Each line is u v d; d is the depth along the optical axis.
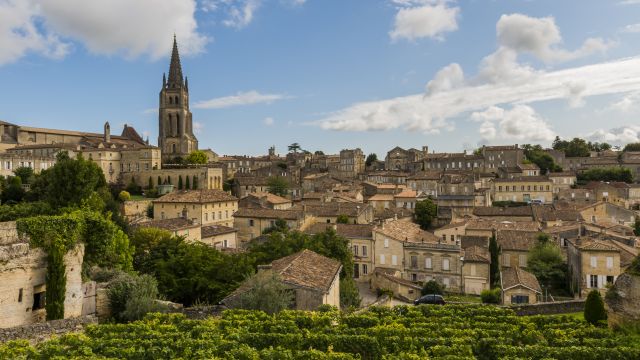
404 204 118.19
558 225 82.00
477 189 122.12
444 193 118.06
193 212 86.88
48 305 30.78
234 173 164.12
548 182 125.56
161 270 45.56
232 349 24.86
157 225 70.56
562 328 31.95
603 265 56.00
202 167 131.12
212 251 50.81
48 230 31.34
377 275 64.94
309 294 34.00
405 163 190.50
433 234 80.25
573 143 198.88
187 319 30.86
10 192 86.56
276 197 111.56
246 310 31.72
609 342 27.95
